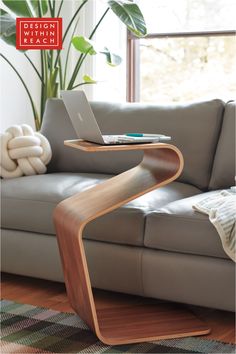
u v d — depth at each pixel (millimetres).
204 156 3303
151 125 3426
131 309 2859
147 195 2980
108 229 2865
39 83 5195
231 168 3197
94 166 3570
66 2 5152
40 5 4574
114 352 2432
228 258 2600
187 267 2680
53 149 3693
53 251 3098
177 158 2576
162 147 2516
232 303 2604
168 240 2699
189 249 2660
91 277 2963
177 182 3314
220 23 4816
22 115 5035
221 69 4867
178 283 2711
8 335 2590
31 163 3484
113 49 5055
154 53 5086
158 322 2693
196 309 2902
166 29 4996
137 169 2879
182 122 3365
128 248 2842
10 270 3264
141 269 2799
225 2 4785
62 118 3727
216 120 3324
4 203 3209
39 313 2838
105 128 3537
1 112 4816
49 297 3072
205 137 3312
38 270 3166
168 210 2732
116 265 2875
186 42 4965
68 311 2873
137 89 5164
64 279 2865
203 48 4906
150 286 2789
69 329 2656
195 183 3314
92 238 2930
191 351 2432
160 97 5109
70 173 3541
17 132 3500
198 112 3357
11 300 3021
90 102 3699
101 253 2912
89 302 2484
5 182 3324
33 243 3156
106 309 2852
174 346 2480
